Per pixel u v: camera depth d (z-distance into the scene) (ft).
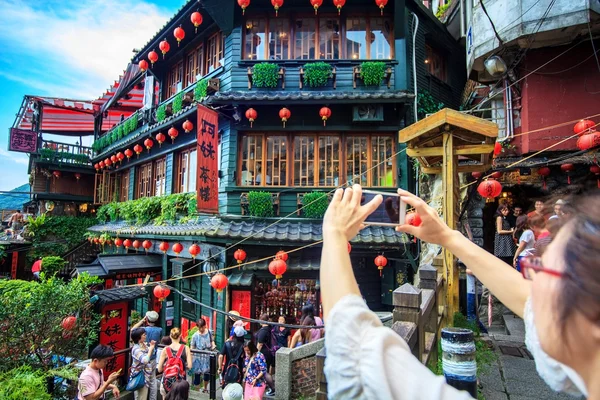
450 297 16.49
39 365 18.84
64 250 60.95
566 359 2.03
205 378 24.13
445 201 17.19
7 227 72.79
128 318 24.62
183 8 33.94
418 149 18.89
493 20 27.89
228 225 29.01
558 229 2.35
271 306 30.27
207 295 32.09
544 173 26.94
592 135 21.01
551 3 23.62
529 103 28.04
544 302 2.11
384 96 28.76
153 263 38.24
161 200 38.63
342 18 32.55
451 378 7.80
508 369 13.03
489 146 16.98
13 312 18.57
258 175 31.78
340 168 31.19
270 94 30.35
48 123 70.79
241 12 32.63
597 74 26.68
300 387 19.53
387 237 27.55
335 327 2.36
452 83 40.27
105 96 62.75
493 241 31.30
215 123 29.60
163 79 44.65
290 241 27.02
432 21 36.37
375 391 1.96
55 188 65.82
